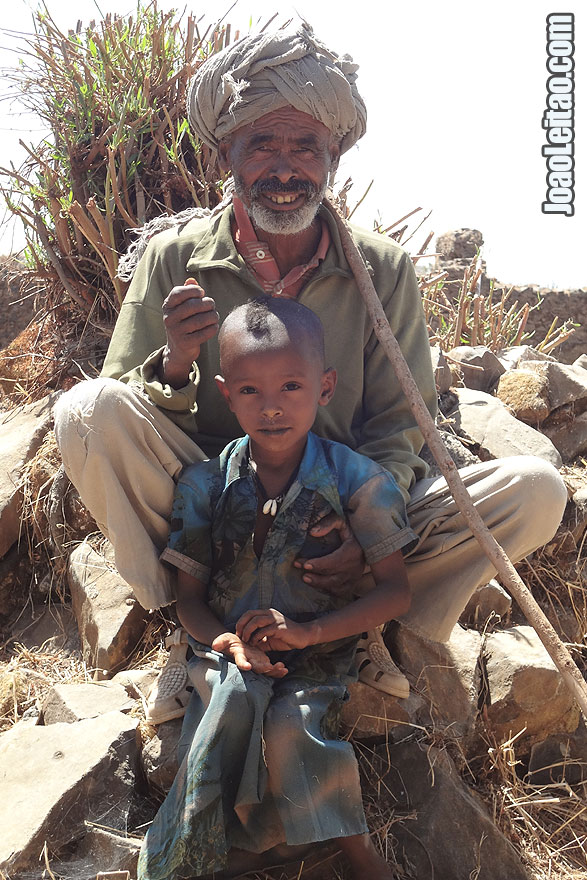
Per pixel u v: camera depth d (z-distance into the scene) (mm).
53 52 4293
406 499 2459
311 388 2139
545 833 2512
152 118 4230
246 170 2510
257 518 2242
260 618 2059
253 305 2197
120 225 4117
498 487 2402
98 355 4098
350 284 2646
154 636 2977
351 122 2559
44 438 3686
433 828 2350
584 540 3303
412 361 2729
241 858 2180
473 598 2893
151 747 2352
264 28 2523
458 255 14273
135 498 2361
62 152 4242
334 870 2240
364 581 2525
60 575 3416
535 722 2686
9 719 2814
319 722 2096
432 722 2564
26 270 4359
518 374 3863
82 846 2207
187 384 2418
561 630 3156
